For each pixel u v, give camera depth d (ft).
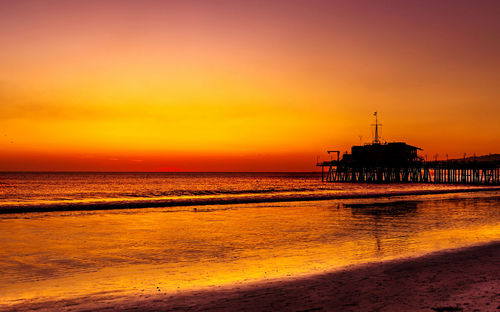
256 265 43.19
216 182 464.24
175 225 80.33
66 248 55.36
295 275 37.11
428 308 25.30
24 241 61.36
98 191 257.34
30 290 33.30
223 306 27.22
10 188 303.89
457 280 32.78
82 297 30.58
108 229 74.59
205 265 43.68
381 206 125.18
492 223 81.25
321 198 158.81
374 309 25.55
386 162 340.59
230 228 75.72
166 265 43.93
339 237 63.62
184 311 26.30
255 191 244.42
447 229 71.82
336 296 28.96
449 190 212.43
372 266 39.60
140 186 346.74
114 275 39.14
